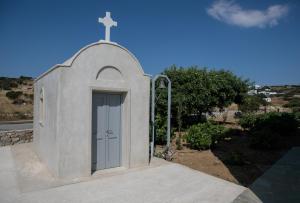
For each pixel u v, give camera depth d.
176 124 19.94
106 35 8.34
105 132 8.36
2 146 12.52
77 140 7.46
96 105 8.17
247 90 23.98
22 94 44.16
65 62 7.76
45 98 8.86
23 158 9.97
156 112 16.22
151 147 10.19
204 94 19.97
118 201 6.00
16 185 6.89
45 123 8.77
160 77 11.39
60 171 7.23
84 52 7.55
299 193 6.66
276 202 6.09
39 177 7.53
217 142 12.95
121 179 7.46
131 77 8.54
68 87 7.30
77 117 7.46
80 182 7.15
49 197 6.14
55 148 7.38
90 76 7.68
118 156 8.65
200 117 21.61
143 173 8.05
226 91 21.72
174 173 8.07
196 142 11.95
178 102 17.97
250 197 6.38
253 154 11.41
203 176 7.81
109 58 8.04
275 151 12.14
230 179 7.90
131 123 8.59
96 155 8.21
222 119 29.31
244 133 17.80
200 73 20.62
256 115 19.95
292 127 17.62
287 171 8.74
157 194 6.44
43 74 9.16
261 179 7.83
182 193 6.52
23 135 13.63
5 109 36.78
